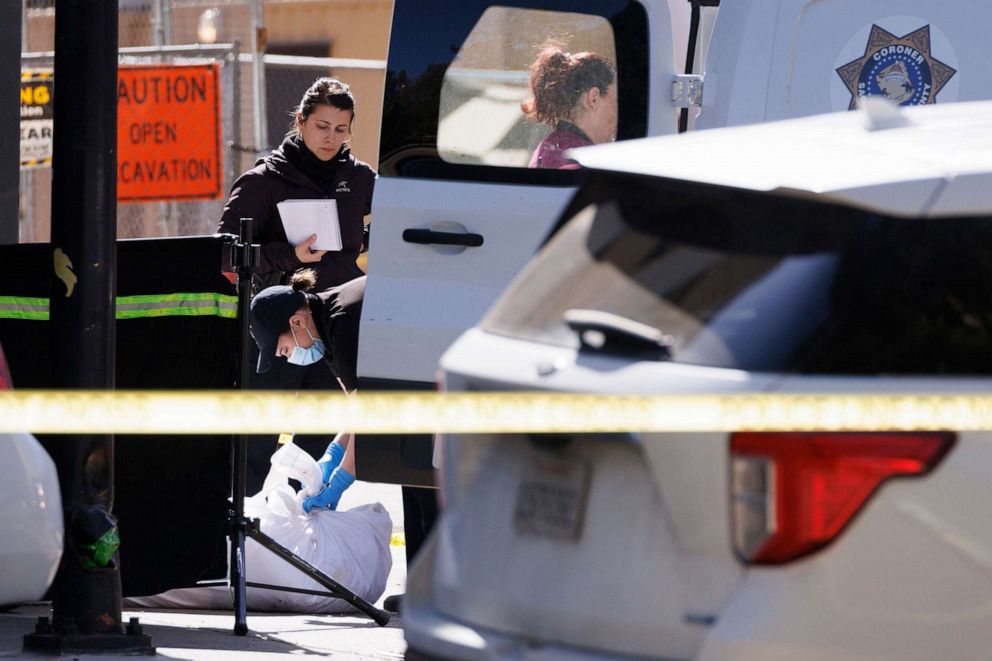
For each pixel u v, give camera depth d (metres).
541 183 24.11
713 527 11.47
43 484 16.61
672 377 11.90
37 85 45.44
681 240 12.86
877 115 13.66
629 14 24.47
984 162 12.26
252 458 33.28
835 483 11.17
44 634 20.75
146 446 23.64
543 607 12.51
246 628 23.19
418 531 26.73
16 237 34.22
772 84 24.12
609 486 12.18
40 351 24.31
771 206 12.41
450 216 24.28
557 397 12.42
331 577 25.30
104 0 20.69
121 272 23.61
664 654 11.66
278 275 32.25
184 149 49.50
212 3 63.94
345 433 26.92
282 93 64.00
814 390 11.42
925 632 11.16
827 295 11.71
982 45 24.12
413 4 24.89
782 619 11.07
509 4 24.66
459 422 13.34
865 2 24.19
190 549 23.67
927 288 11.73
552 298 13.52
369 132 64.94
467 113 24.55
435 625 13.28
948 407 11.32
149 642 20.94
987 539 11.23
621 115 24.44
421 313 24.25
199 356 23.58
